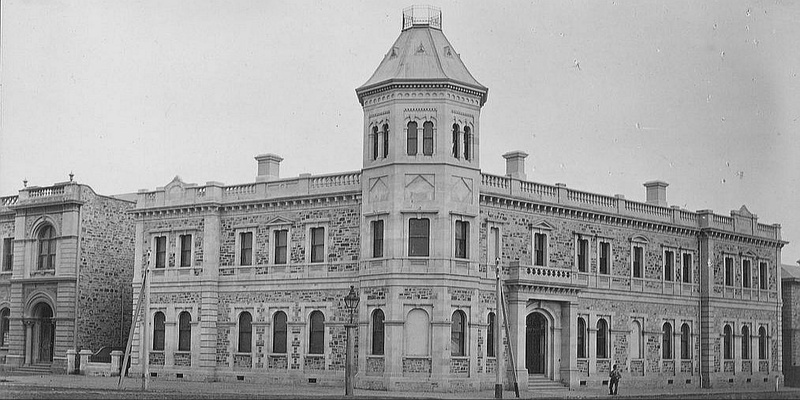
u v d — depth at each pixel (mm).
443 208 55906
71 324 70562
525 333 59000
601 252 66438
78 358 68750
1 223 76688
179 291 65688
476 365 56688
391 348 55344
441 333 55156
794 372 83562
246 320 63375
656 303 69812
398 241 55969
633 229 68812
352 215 59125
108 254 73875
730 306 75750
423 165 56250
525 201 60750
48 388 46281
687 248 73312
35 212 73562
